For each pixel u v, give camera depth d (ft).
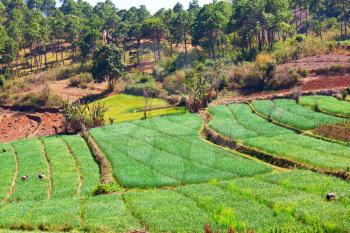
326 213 99.81
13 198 140.97
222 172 148.66
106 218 109.91
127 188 143.74
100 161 177.78
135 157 176.35
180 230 98.48
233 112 243.40
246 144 176.96
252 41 474.90
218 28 436.35
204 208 113.19
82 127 251.60
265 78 303.89
